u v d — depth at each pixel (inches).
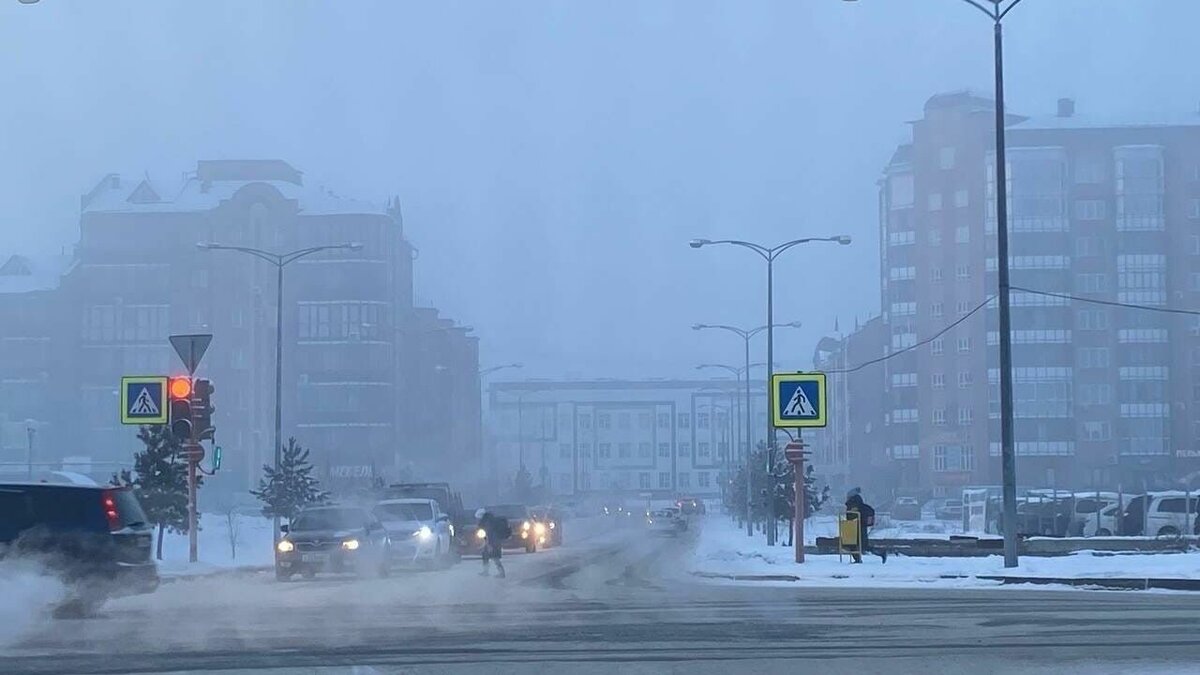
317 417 3811.5
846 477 4630.9
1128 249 3750.0
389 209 4185.5
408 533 1343.5
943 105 4040.4
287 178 4205.2
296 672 502.3
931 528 2544.3
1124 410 3754.9
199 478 1497.3
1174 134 3796.8
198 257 3809.1
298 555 1152.8
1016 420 3774.6
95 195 4057.6
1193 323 3767.2
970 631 639.1
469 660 535.8
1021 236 3759.8
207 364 3764.8
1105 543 1510.8
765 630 649.6
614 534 2755.9
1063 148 3791.8
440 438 4606.3
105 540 777.6
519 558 1664.6
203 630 661.9
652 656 547.8
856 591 962.1
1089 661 523.8
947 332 3988.7
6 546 768.9
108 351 3804.1
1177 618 701.9
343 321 3833.7
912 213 4205.2
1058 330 3762.3
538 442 5831.7
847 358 4655.5
